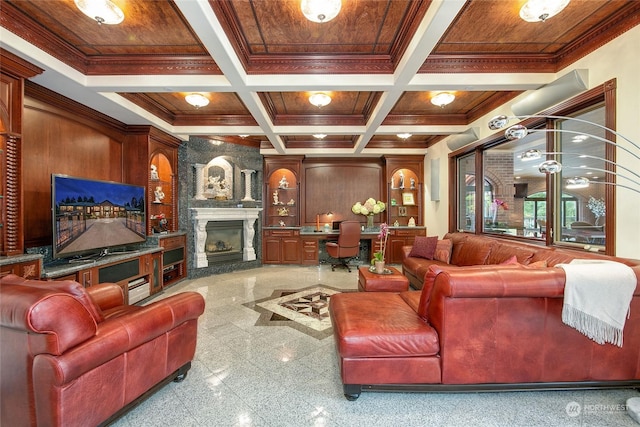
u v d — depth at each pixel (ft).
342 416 5.25
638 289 5.27
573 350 5.56
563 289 5.25
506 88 9.36
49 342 3.96
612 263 5.60
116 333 4.71
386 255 19.45
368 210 20.07
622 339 5.41
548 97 8.76
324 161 21.27
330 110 13.34
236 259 18.30
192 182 16.48
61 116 10.14
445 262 13.46
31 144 9.15
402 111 13.57
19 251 7.41
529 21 6.65
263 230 19.34
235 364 7.06
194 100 11.35
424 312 6.18
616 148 7.11
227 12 6.68
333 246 17.76
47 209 9.66
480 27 7.41
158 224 14.65
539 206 10.71
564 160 9.20
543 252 8.72
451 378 5.53
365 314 6.44
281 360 7.25
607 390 5.87
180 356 6.19
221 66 7.82
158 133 13.73
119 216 11.10
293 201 20.65
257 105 10.75
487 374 5.55
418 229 19.51
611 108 7.20
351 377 5.56
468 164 15.39
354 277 16.35
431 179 18.37
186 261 15.80
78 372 4.18
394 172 20.26
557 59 8.84
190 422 5.09
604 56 7.40
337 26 7.37
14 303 3.93
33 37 7.25
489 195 13.55
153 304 5.73
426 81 8.95
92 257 10.19
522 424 5.01
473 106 12.96
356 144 17.67
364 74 9.02
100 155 11.84
